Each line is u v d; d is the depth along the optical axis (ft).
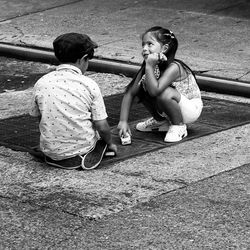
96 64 59.62
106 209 35.09
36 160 41.11
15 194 37.01
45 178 38.73
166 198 36.14
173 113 43.21
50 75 39.52
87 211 34.94
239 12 70.23
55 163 39.96
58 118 38.88
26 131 46.01
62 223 33.94
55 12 73.77
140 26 67.67
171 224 33.55
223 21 67.87
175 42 43.14
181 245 31.68
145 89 43.21
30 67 62.44
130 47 61.98
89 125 39.45
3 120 48.34
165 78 42.55
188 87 43.86
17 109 50.88
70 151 39.42
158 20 69.05
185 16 69.77
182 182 37.93
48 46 64.23
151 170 39.47
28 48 64.64
